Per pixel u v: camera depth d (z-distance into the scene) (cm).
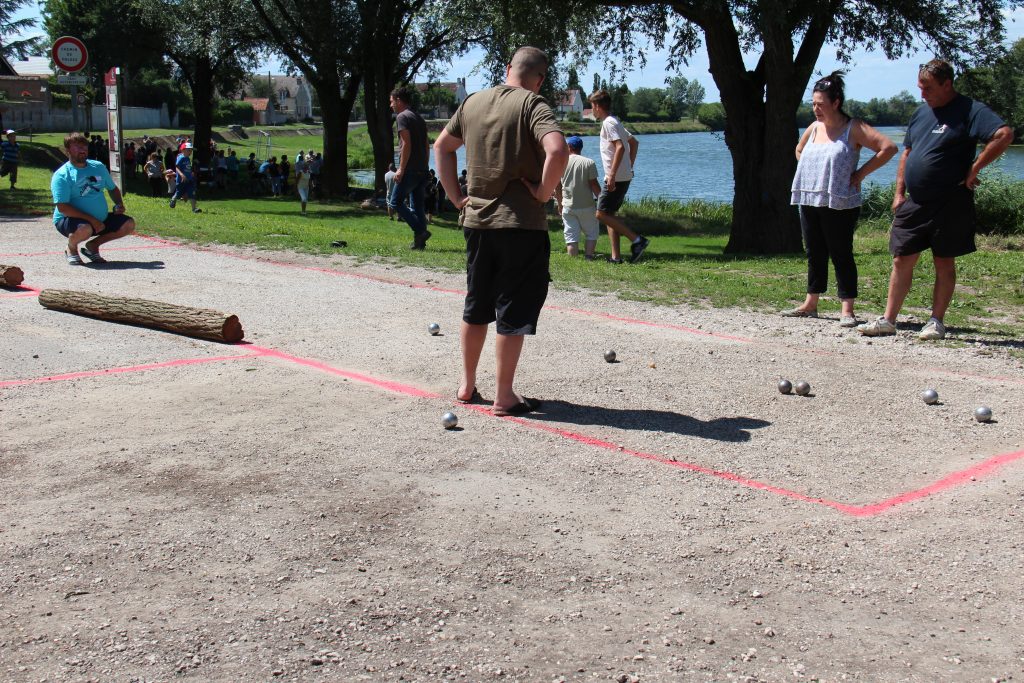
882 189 2536
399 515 402
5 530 383
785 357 700
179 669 286
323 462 464
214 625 312
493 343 730
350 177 5306
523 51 511
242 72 4866
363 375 627
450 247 1375
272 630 309
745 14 1727
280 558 360
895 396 597
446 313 839
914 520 404
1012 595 339
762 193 1844
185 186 2256
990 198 2089
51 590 335
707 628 315
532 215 510
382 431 512
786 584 346
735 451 491
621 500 423
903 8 1819
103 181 1066
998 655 299
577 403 574
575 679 283
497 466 463
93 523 389
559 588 341
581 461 472
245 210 2841
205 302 868
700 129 14150
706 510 413
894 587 345
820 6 1716
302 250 1244
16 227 1426
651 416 550
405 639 305
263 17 3416
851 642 306
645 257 1405
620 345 733
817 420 546
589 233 1270
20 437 496
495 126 503
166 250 1223
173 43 4409
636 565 360
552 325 805
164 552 364
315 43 3316
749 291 988
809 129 817
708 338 764
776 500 426
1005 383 628
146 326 757
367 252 1238
